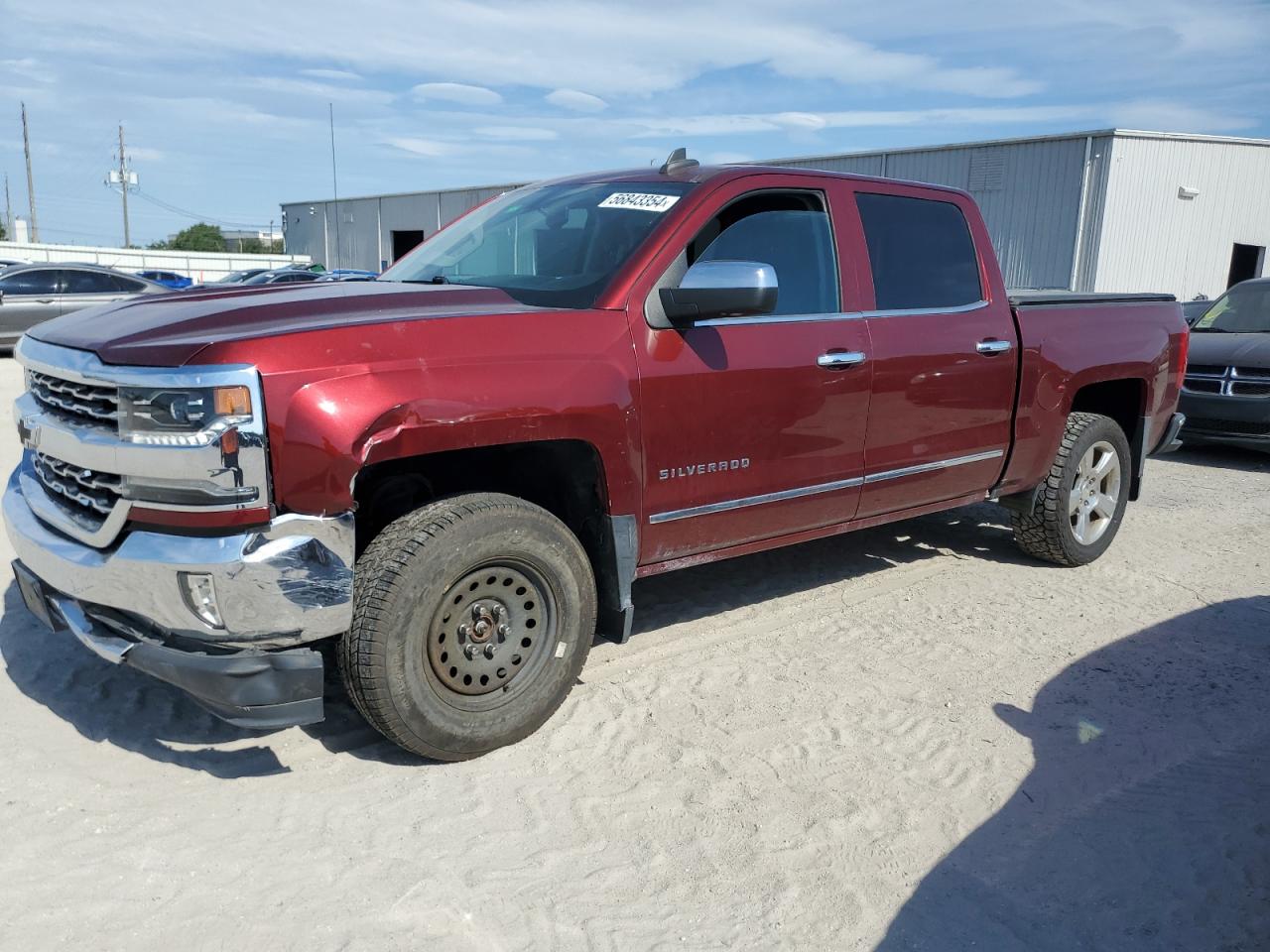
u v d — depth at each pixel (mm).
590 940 2416
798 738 3447
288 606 2693
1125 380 5504
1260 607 4879
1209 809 3076
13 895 2480
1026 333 4781
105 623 2908
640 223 3639
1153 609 4824
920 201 4523
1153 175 21891
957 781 3201
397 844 2760
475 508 3025
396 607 2881
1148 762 3357
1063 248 22047
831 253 4082
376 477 3383
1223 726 3619
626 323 3369
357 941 2373
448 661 3096
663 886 2637
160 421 2641
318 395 2691
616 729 3467
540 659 3297
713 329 3596
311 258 48219
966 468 4672
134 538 2715
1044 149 22094
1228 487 7711
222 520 2639
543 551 3176
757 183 3834
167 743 3279
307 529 2707
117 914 2432
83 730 3334
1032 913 2580
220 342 2648
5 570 4773
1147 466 8586
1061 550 5293
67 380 2898
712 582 5094
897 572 5316
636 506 3430
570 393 3139
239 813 2883
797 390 3812
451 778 3107
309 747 3285
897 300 4297
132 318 3080
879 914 2553
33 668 3771
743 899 2594
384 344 2852
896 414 4223
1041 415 4914
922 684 3912
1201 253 23391
